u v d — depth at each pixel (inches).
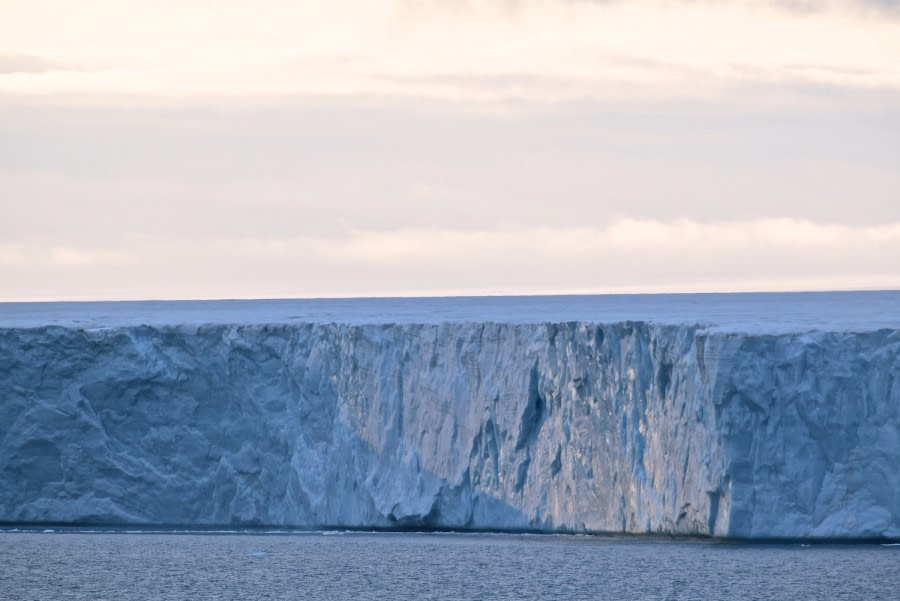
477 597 4845.0
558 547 5551.2
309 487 5841.5
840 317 5536.4
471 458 5590.6
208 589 5078.7
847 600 4483.3
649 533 5162.4
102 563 5551.2
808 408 4852.4
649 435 5167.3
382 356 5757.9
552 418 5433.1
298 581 5137.8
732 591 4690.0
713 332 4884.4
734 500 4857.3
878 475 4822.8
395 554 5536.4
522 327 5511.8
